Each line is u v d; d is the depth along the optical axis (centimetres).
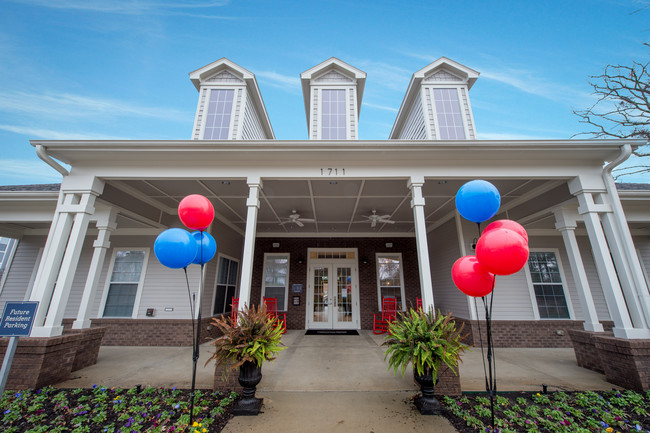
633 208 579
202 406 303
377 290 882
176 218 700
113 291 679
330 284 891
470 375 418
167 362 486
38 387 346
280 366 452
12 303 264
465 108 730
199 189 547
